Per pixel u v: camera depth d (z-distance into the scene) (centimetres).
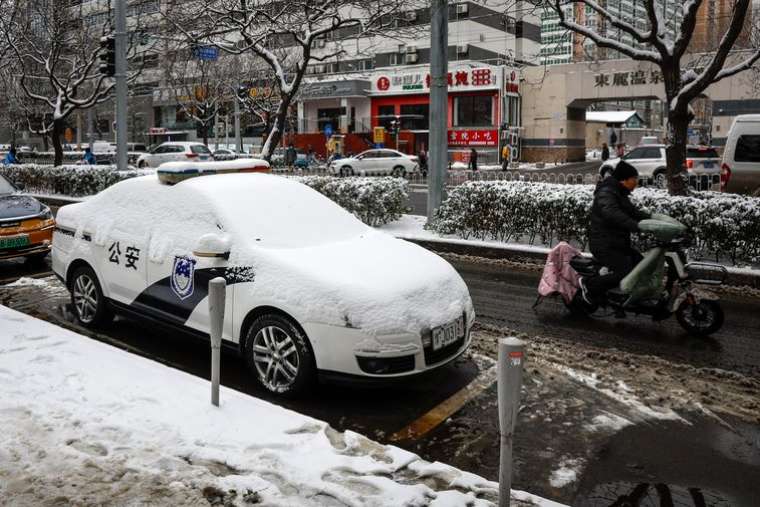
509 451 337
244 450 422
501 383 332
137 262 652
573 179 2108
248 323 563
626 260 738
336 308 510
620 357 649
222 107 4203
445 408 532
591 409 530
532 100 4544
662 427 500
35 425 452
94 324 717
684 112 1191
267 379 551
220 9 1560
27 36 2323
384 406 536
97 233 699
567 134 4500
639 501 400
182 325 612
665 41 1209
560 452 461
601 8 1240
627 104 8738
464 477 400
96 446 428
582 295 773
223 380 589
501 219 1230
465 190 1280
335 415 519
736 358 660
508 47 4841
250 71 3538
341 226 653
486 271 1095
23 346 596
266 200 635
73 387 511
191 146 3694
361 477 392
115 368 550
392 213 1459
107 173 1980
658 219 730
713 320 722
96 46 2478
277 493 375
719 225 1005
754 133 1433
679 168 1204
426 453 459
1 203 1061
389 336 506
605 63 4253
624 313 753
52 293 871
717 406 538
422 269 576
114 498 371
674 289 729
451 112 4516
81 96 4072
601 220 747
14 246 1015
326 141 4791
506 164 3656
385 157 3356
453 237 1295
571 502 399
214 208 607
